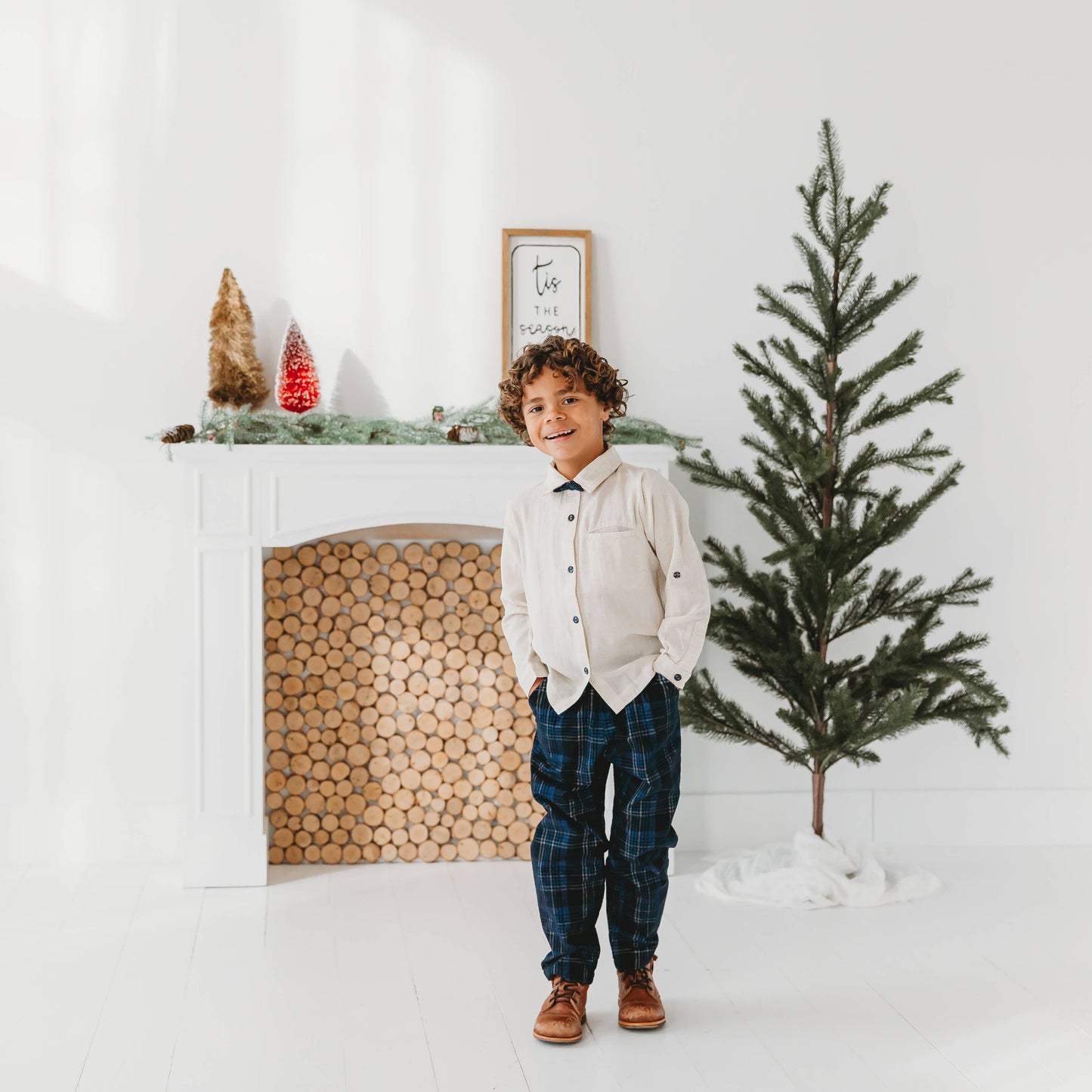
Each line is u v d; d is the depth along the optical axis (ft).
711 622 9.58
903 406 9.47
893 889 9.69
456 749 10.80
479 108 10.66
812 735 9.50
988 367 11.03
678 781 7.12
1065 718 11.23
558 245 10.71
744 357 9.67
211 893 9.73
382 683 10.76
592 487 6.93
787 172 10.89
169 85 10.38
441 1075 6.53
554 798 6.97
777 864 10.14
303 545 10.67
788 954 8.39
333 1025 7.17
